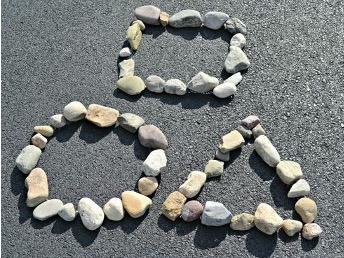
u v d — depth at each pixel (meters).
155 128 0.85
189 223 0.77
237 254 0.74
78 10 1.04
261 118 0.86
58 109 0.91
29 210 0.81
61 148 0.87
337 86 0.89
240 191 0.80
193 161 0.83
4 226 0.80
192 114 0.88
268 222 0.74
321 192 0.78
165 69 0.94
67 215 0.79
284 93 0.89
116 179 0.83
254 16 0.98
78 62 0.97
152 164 0.81
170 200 0.78
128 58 0.96
